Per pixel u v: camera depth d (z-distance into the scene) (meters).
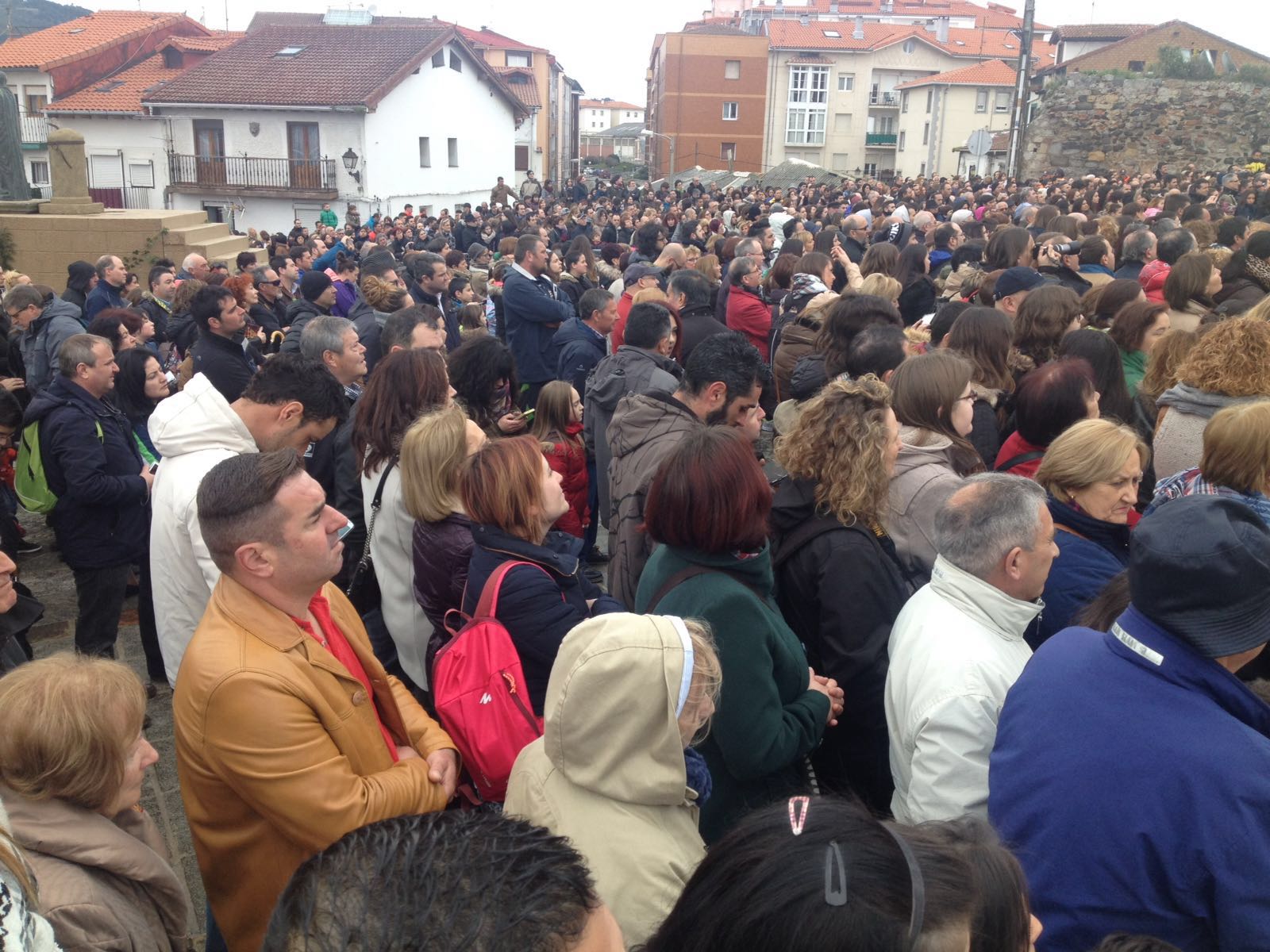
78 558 4.31
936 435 3.18
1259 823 1.55
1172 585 1.65
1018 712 1.82
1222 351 3.19
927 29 68.44
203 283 7.47
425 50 33.09
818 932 1.02
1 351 6.59
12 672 1.89
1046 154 28.19
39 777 1.78
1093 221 9.16
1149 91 27.16
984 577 2.21
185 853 3.41
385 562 3.27
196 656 1.99
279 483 2.02
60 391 4.23
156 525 2.99
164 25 42.47
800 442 2.72
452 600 2.89
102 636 4.46
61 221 15.12
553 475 2.64
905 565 3.01
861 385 2.71
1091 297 5.16
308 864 1.09
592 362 6.34
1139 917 1.62
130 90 34.97
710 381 3.46
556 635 2.44
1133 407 3.96
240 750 1.93
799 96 61.09
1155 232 8.65
